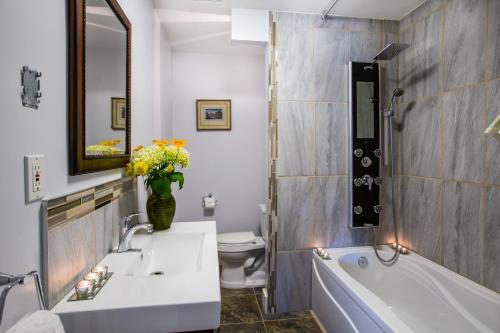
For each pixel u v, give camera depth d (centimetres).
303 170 212
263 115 300
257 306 222
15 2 62
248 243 250
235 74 294
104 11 108
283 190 211
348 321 154
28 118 67
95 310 71
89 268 97
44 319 53
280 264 213
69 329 71
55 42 77
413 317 183
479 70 154
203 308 74
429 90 190
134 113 154
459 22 166
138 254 116
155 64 211
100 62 104
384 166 221
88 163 93
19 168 64
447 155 176
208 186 294
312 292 213
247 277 259
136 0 157
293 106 209
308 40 210
